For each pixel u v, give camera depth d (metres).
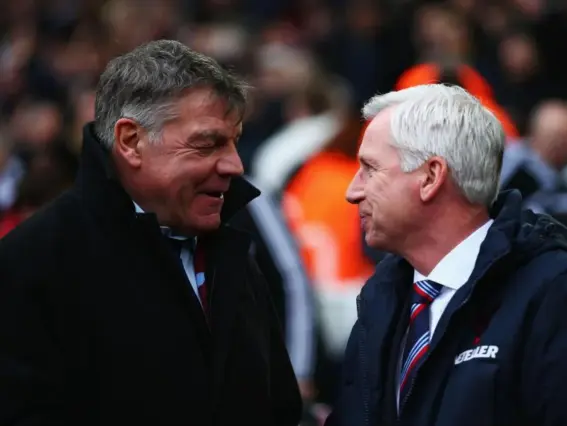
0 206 24.70
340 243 20.73
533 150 22.88
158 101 11.69
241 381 12.27
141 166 11.84
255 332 12.62
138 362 11.62
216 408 11.91
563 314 11.23
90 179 11.92
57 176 20.09
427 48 31.39
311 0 39.00
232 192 12.39
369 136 11.96
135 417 11.55
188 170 11.75
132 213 11.88
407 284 12.30
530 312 11.31
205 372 11.86
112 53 33.69
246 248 12.47
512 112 29.78
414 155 11.66
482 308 11.49
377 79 34.00
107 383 11.56
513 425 11.21
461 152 11.59
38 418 11.24
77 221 11.84
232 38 31.27
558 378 11.07
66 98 34.59
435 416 11.41
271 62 26.23
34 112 28.09
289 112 25.64
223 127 11.80
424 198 11.69
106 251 11.80
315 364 18.52
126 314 11.69
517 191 11.99
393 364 12.00
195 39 32.53
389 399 11.88
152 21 33.88
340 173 20.97
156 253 11.83
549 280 11.34
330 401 20.12
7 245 11.67
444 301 11.84
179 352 11.75
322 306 20.41
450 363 11.43
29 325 11.41
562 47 33.16
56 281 11.58
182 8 38.06
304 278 17.64
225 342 11.98
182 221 11.95
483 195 11.73
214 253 12.38
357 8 36.34
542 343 11.17
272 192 19.33
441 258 11.85
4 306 11.45
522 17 33.50
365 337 12.21
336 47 36.16
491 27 33.25
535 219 12.05
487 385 11.13
